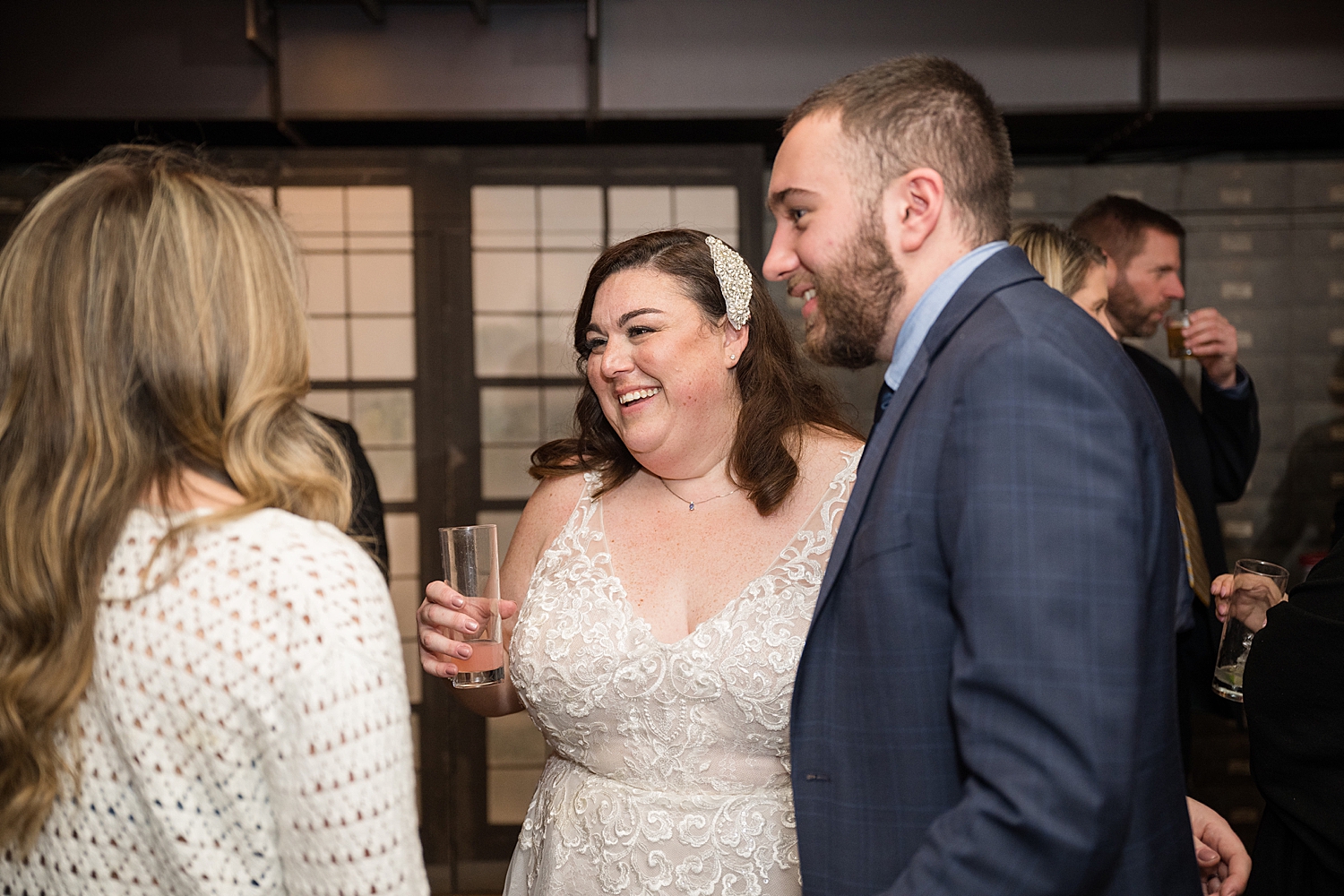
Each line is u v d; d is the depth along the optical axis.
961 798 0.97
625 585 1.54
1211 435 2.79
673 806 1.44
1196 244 3.66
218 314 0.80
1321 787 1.29
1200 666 2.34
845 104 1.04
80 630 0.75
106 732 0.76
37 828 0.76
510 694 1.74
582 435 1.72
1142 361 2.70
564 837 1.50
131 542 0.77
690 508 1.59
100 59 3.37
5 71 3.35
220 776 0.74
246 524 0.78
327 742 0.74
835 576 1.04
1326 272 3.61
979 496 0.89
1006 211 1.08
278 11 3.40
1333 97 3.34
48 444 0.77
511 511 3.46
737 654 1.42
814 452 1.58
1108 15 3.38
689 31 3.41
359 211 3.42
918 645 0.97
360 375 3.44
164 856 0.75
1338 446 3.62
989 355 0.93
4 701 0.74
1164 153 3.88
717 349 1.54
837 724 1.04
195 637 0.74
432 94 3.43
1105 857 0.84
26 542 0.75
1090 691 0.83
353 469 2.12
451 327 3.44
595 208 3.43
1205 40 3.35
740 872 1.41
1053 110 3.40
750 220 3.43
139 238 0.79
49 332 0.78
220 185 0.84
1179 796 0.99
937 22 3.39
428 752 3.41
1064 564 0.85
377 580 0.82
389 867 0.75
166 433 0.79
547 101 3.43
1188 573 2.24
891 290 1.06
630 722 1.46
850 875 1.02
